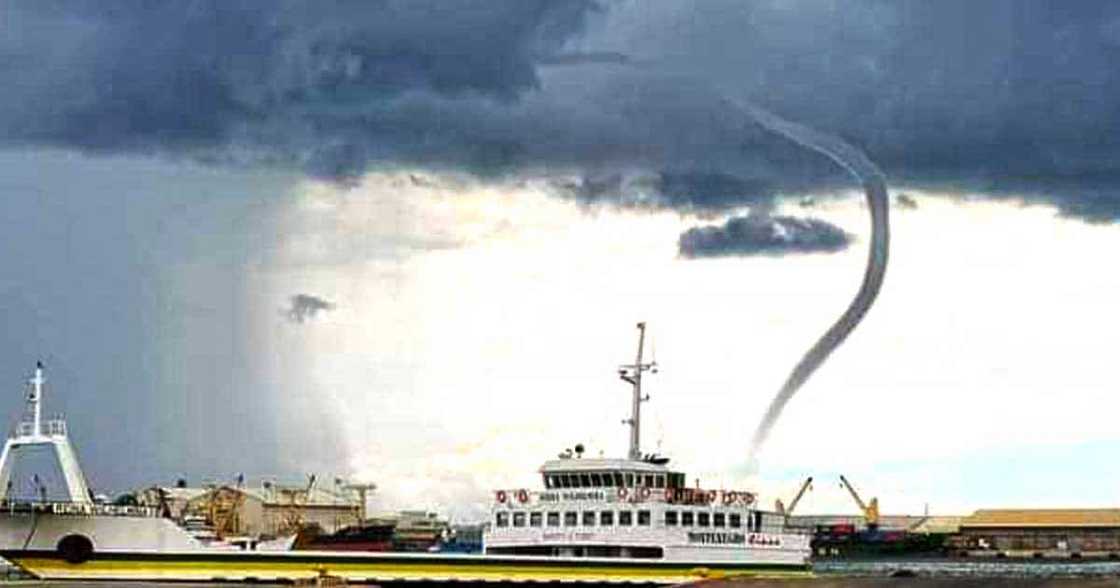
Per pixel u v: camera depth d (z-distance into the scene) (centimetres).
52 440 18538
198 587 18012
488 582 18975
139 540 18075
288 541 19800
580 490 19238
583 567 18888
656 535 18800
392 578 18888
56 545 17800
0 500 17888
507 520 19575
